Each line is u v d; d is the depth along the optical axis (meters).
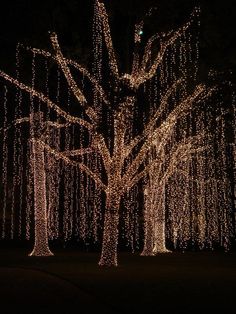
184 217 28.56
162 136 23.78
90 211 29.03
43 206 24.06
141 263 19.80
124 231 31.17
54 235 30.91
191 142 24.27
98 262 20.12
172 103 23.02
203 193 27.77
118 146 19.28
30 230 31.33
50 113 25.27
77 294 11.96
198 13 19.55
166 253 26.17
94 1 20.39
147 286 13.16
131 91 18.81
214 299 11.12
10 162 27.97
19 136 25.86
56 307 10.25
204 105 23.55
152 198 24.69
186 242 29.06
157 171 24.70
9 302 10.80
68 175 27.89
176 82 19.98
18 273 16.05
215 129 24.66
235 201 28.20
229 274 15.91
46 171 25.97
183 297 11.41
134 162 19.42
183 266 18.56
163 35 19.73
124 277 15.04
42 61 21.89
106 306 10.39
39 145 23.81
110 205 19.16
